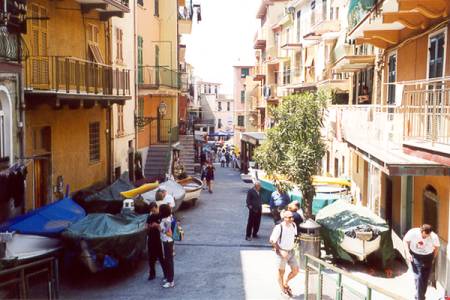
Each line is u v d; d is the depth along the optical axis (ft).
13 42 39.24
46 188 49.44
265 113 158.30
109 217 39.19
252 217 51.47
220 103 298.35
